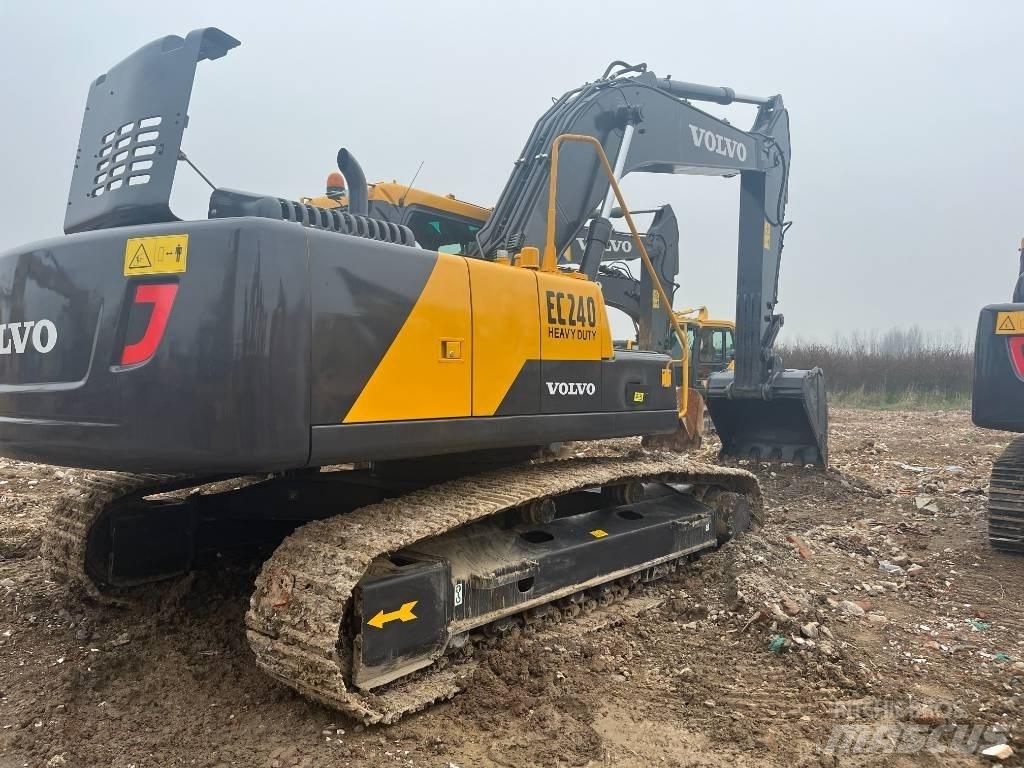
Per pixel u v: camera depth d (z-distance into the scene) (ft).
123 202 11.74
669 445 37.91
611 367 16.29
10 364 11.60
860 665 13.32
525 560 13.64
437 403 12.27
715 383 31.63
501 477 14.85
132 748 10.25
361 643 10.77
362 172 14.08
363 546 10.87
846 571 19.48
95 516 14.57
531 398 14.15
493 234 19.07
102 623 14.34
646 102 23.79
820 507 27.07
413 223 23.58
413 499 13.07
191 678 12.21
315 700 10.99
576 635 14.26
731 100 28.78
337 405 10.78
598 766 10.30
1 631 13.96
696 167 26.66
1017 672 13.44
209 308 9.96
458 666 12.43
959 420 67.26
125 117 12.26
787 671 13.39
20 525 21.21
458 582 12.32
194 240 10.14
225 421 9.85
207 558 16.83
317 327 10.55
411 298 11.89
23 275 11.50
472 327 12.92
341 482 15.51
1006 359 20.13
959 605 17.17
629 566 16.24
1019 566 20.15
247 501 16.30
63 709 11.19
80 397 10.67
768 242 30.63
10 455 11.97
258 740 10.50
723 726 11.43
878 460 38.96
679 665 13.61
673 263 35.76
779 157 31.01
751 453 32.55
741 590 16.66
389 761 10.11
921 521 25.26
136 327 10.43
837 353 108.37
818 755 10.69
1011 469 21.75
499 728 11.12
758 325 30.09
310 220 11.71
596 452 34.17
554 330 14.75
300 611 10.38
